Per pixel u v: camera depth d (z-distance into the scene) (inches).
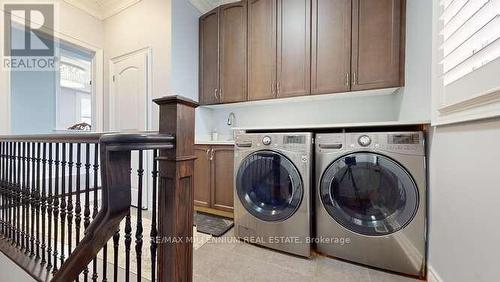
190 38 110.6
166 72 102.4
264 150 70.8
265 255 66.7
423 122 54.2
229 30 106.0
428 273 54.1
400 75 74.9
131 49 113.3
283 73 94.2
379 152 58.0
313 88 88.6
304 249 65.0
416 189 55.2
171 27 101.0
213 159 96.0
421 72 59.7
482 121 36.6
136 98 111.7
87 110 240.7
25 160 62.6
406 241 56.3
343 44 83.4
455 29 43.8
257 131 76.9
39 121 142.7
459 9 41.9
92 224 29.9
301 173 65.2
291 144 66.8
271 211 70.2
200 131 115.7
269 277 56.5
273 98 96.5
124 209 29.4
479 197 37.1
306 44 89.6
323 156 64.2
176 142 34.1
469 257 39.5
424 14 58.0
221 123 122.0
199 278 56.1
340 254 63.2
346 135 61.6
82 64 182.5
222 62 108.0
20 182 64.7
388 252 58.0
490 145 34.8
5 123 94.1
